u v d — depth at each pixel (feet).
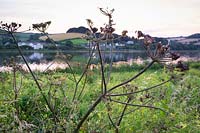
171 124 15.96
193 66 76.95
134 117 16.99
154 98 15.29
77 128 10.89
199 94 21.93
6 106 12.94
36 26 12.10
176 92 18.13
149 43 9.09
